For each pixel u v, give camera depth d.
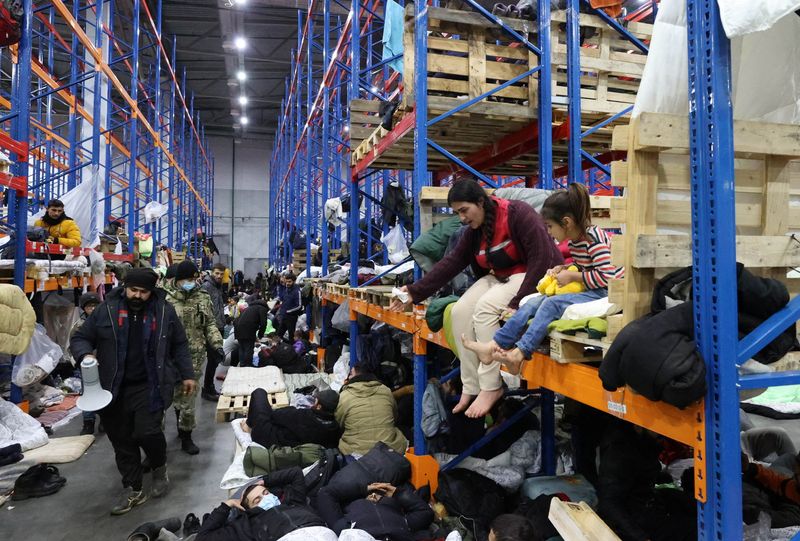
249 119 28.83
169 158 17.80
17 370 5.44
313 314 11.17
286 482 3.68
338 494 3.53
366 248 9.53
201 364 5.65
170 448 5.54
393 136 4.57
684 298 1.75
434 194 3.83
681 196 1.90
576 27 4.20
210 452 5.43
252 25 17.12
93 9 12.86
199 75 22.19
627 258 1.85
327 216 9.59
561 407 5.10
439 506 3.58
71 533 3.76
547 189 4.06
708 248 1.56
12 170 5.79
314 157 15.66
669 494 2.87
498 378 2.86
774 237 1.80
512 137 4.72
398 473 3.80
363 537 2.84
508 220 2.94
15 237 5.58
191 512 4.05
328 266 10.51
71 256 7.20
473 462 3.83
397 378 6.21
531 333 2.26
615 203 1.85
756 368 1.59
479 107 4.01
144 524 3.51
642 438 2.80
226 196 31.30
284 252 18.16
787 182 1.95
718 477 1.50
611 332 1.87
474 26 3.99
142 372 4.11
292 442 4.52
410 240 7.18
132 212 11.12
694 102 1.62
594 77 4.42
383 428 4.54
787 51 2.12
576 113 4.21
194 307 5.62
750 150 1.77
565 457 4.03
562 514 2.31
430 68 3.92
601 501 2.70
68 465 4.98
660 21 1.85
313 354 9.77
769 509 2.61
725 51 1.55
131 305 4.13
